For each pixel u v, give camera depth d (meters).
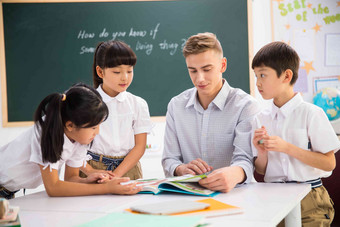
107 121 1.64
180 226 0.73
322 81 2.78
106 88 1.65
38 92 2.81
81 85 1.25
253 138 1.31
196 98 1.56
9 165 1.32
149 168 2.81
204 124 1.55
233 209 0.90
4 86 2.80
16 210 0.80
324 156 1.33
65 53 2.81
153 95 2.82
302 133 1.38
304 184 1.27
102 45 1.60
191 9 2.80
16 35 2.80
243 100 1.52
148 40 2.81
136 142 1.68
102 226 0.77
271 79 1.37
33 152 1.21
